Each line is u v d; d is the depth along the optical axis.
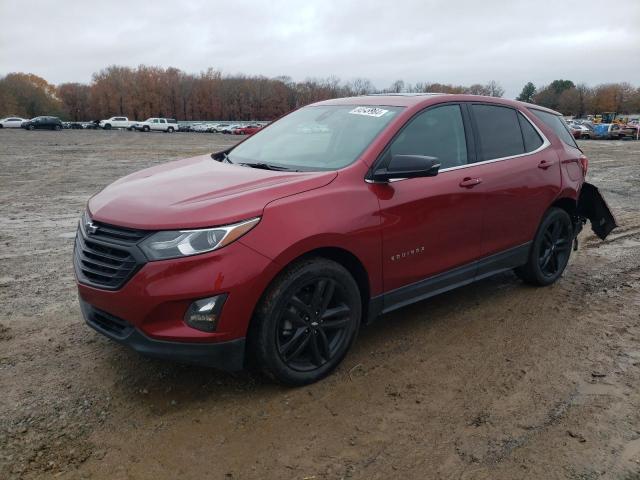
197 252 2.86
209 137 50.31
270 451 2.78
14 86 103.94
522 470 2.67
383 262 3.62
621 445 2.87
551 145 5.16
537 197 4.84
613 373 3.63
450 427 3.01
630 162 20.33
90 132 56.94
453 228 4.07
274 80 122.50
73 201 10.31
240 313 2.97
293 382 3.31
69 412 3.07
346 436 2.92
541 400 3.29
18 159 20.25
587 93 110.81
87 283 3.12
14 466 2.62
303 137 4.23
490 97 4.79
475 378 3.55
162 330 2.89
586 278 5.62
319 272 3.26
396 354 3.87
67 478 2.56
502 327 4.36
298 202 3.20
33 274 5.53
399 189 3.69
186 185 3.40
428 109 4.14
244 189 3.24
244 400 3.23
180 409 3.13
